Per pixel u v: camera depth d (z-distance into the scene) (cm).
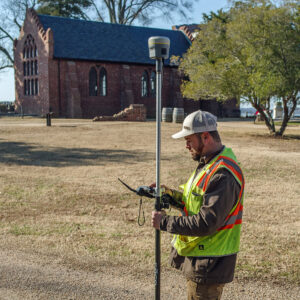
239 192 251
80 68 4212
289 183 955
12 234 588
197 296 259
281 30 1861
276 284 434
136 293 411
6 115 4362
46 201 775
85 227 623
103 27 4656
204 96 2312
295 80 1881
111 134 2092
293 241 568
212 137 260
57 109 4103
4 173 1044
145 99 4675
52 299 398
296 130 2633
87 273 457
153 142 1752
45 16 4409
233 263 258
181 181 964
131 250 527
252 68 2031
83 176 1011
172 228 251
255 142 1831
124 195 824
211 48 2159
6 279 440
